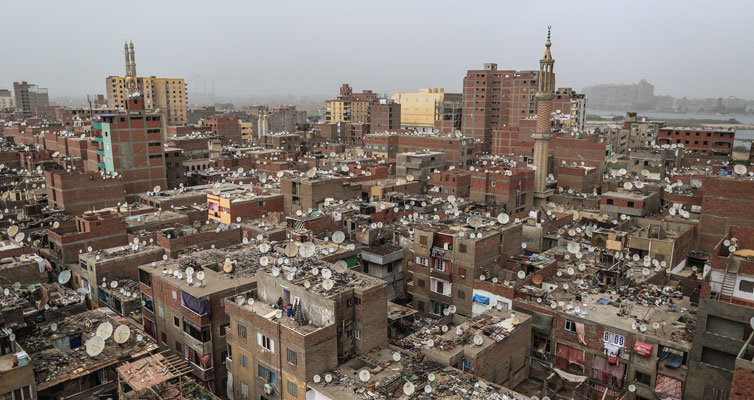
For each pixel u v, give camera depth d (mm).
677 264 83812
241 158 192375
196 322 63719
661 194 120875
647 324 62094
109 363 56500
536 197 135000
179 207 118062
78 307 72500
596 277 74938
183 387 52125
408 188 144500
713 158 191875
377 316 58312
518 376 64938
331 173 130625
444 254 79438
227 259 72500
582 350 64250
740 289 56719
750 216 84875
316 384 51781
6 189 134500
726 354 54281
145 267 73125
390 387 51062
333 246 80312
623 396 60969
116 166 139875
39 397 52188
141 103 143500
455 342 58906
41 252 96500
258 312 58562
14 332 58812
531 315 67812
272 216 101562
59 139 183500
